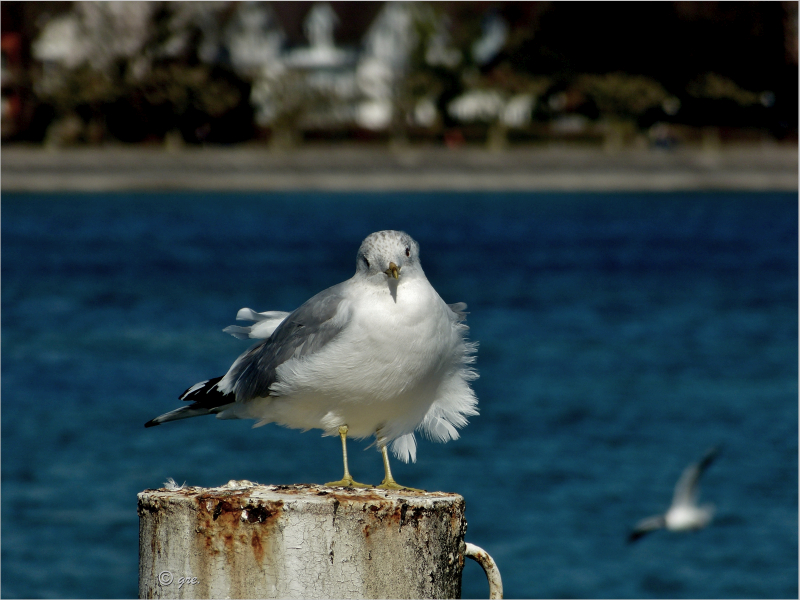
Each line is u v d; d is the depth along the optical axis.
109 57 78.19
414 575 4.91
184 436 19.36
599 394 23.47
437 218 61.88
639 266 44.94
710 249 50.78
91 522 15.16
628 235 55.72
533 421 21.22
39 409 21.22
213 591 4.86
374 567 4.86
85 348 27.28
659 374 25.48
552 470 18.09
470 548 5.51
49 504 15.85
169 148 74.19
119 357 26.27
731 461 18.81
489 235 55.09
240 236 53.69
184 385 23.39
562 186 75.56
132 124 74.50
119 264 43.78
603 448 19.47
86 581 13.52
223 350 27.09
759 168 74.75
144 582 5.01
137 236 53.19
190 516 4.88
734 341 29.55
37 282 38.88
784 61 76.44
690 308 34.81
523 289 38.38
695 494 13.16
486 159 76.44
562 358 27.20
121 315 32.31
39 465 17.62
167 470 17.45
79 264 43.69
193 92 74.00
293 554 4.84
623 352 28.02
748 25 75.94
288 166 74.19
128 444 18.72
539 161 76.31
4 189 69.38
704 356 27.56
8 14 78.25
